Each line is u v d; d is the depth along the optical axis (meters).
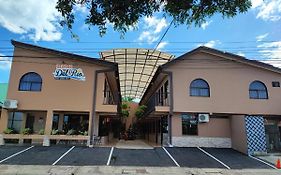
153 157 12.31
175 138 15.08
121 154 12.73
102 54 16.36
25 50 15.65
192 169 10.40
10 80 15.09
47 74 15.39
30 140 15.15
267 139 15.04
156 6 4.87
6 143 14.66
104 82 15.80
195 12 5.16
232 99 15.93
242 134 14.21
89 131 14.71
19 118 16.08
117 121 28.97
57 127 16.31
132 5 4.70
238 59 16.45
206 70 16.14
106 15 4.84
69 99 15.11
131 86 26.36
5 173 9.05
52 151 12.80
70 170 9.66
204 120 15.24
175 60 15.88
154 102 22.53
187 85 15.73
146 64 18.20
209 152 13.78
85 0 4.82
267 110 16.12
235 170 10.41
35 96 15.02
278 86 16.67
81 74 15.52
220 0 4.93
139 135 32.41
